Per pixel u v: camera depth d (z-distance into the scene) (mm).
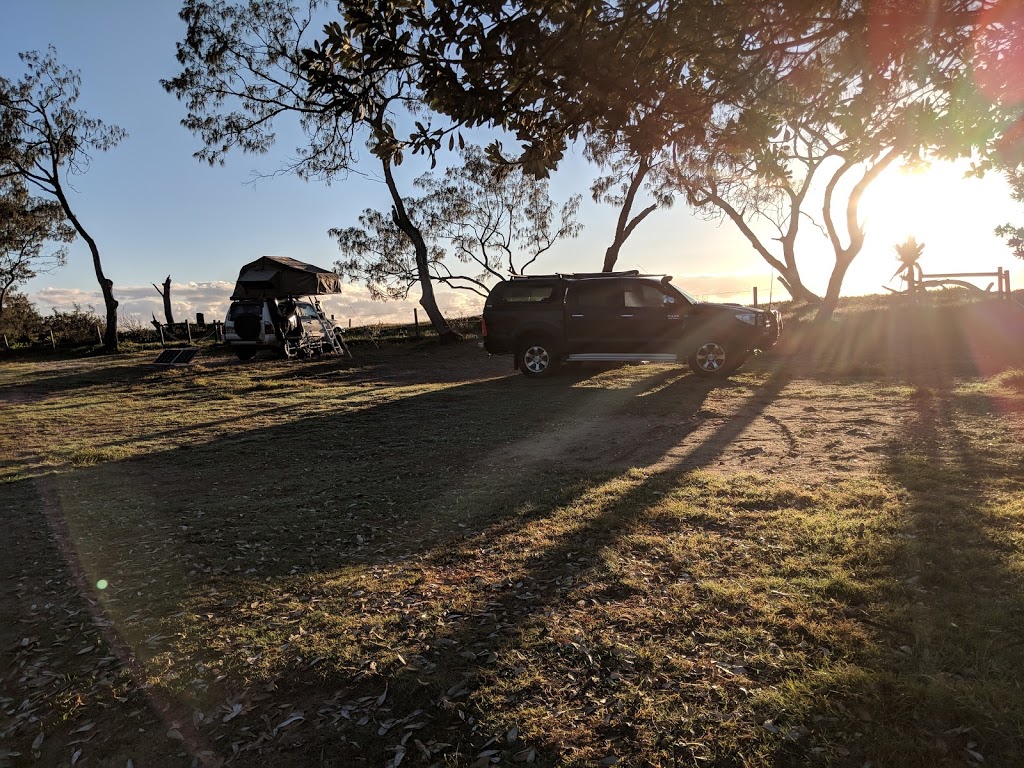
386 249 29953
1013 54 3604
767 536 4469
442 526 5305
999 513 4477
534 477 6605
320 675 3275
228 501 6625
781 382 11961
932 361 13078
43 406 14773
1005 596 3354
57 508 6809
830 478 5820
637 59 3621
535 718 2787
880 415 8484
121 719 3148
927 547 3979
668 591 3781
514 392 12945
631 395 11578
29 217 35594
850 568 3846
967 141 3783
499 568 4359
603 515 5156
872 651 2969
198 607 4195
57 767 2877
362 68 3549
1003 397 8906
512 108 3664
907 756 2340
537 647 3309
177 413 13016
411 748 2711
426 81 3451
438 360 21141
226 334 22312
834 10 3613
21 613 4352
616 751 2559
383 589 4188
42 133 29172
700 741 2553
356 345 25844
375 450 8594
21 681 3547
